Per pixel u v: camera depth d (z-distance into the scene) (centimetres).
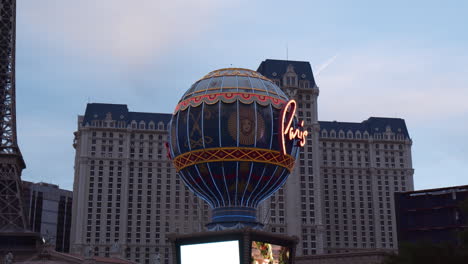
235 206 13400
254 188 13288
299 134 13638
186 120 13375
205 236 13050
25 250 18450
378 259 14300
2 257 18188
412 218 15475
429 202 15350
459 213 14825
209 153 13025
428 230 15138
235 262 12706
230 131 12975
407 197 15688
